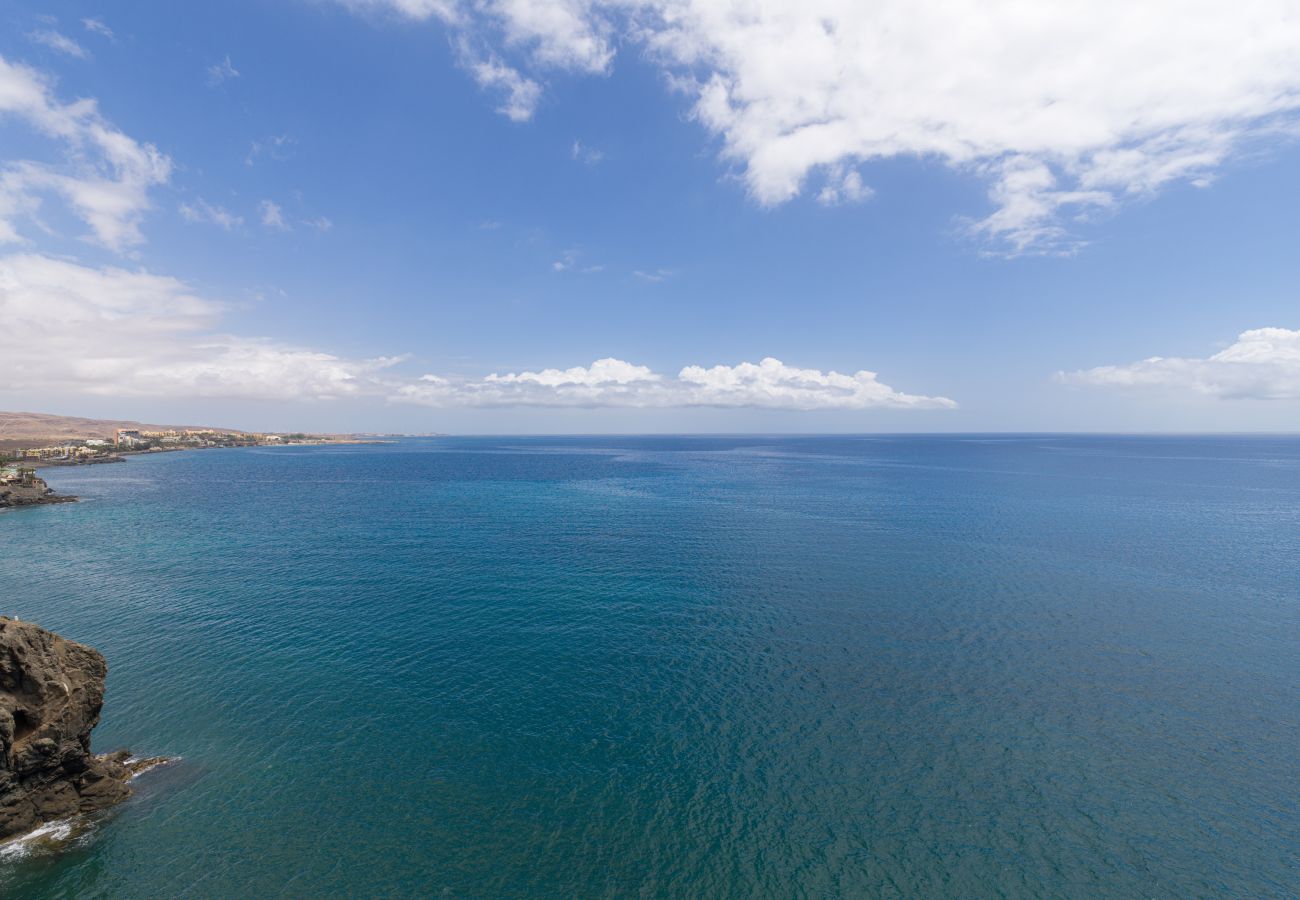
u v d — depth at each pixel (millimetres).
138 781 24656
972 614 44688
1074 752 27047
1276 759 26672
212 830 21938
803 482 146500
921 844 21531
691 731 28516
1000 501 107250
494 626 42062
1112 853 21203
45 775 22469
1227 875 20297
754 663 36031
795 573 56375
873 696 31984
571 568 58406
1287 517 87938
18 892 19094
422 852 21000
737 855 20953
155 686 32688
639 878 20000
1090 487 130750
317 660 36188
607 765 25875
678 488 134125
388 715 29797
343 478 165375
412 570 57562
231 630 41125
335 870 20188
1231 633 40938
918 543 69875
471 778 24984
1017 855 21078
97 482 153625
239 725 28859
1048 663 36156
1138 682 33719
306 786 24438
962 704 31219
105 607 46125
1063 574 55906
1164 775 25484
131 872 20000
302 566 59312
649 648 38156
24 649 22906
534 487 138500
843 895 19391
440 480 158500
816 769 25719
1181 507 98562
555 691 32375
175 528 82125
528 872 20203
